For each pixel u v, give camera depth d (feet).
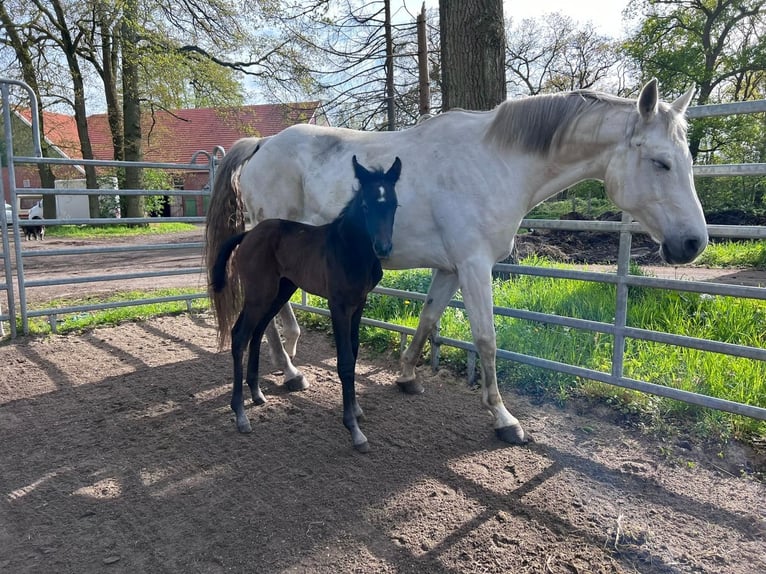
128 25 47.57
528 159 10.05
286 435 10.68
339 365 10.07
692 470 9.04
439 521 7.80
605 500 8.29
